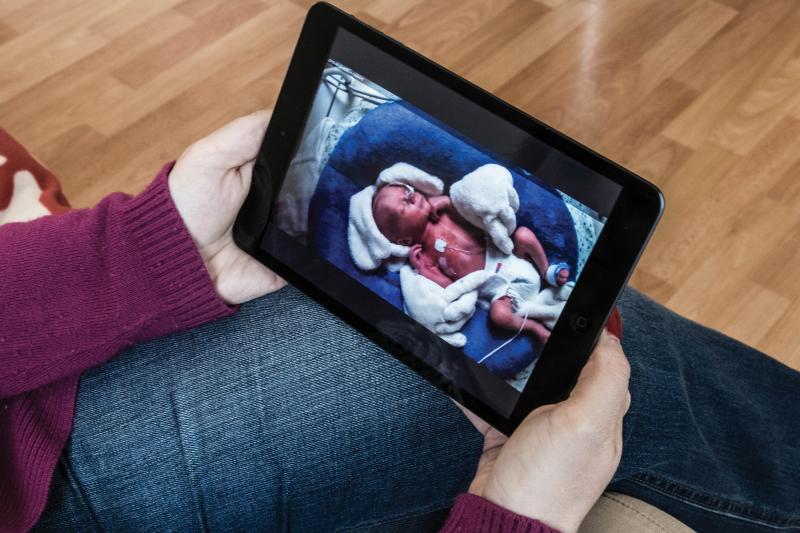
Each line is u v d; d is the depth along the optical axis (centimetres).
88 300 71
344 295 75
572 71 160
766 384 93
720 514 84
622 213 61
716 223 139
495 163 65
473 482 72
